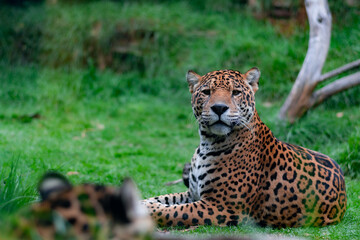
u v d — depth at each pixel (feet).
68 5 82.74
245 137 24.25
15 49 72.59
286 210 24.25
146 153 43.93
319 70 44.93
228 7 82.12
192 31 73.51
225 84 24.08
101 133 50.01
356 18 68.39
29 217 9.14
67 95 60.90
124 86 65.87
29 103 58.44
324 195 24.58
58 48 71.77
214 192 24.25
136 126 53.26
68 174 35.29
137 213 9.50
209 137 24.57
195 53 68.13
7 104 57.88
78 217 9.26
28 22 75.10
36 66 70.44
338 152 38.17
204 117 23.89
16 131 47.57
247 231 23.13
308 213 24.39
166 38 71.67
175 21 75.61
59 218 9.04
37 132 48.32
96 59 71.67
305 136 43.29
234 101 23.80
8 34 73.67
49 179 10.41
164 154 43.70
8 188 22.48
